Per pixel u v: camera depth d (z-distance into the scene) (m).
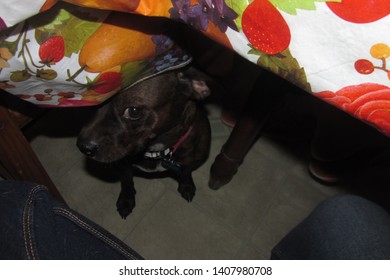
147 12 0.68
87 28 0.78
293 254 1.05
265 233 1.72
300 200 1.81
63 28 0.76
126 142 1.25
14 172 1.30
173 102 1.24
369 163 1.90
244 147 1.56
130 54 0.85
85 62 0.82
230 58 1.71
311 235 0.97
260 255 1.67
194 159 1.58
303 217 1.77
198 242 1.68
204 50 1.19
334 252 0.86
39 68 0.79
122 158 1.39
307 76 0.62
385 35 0.51
